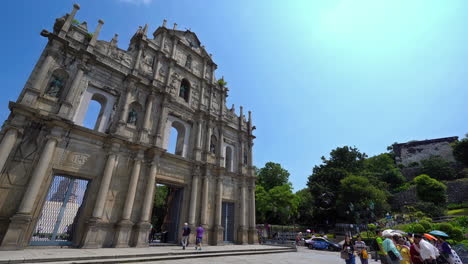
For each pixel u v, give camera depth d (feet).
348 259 42.47
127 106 81.61
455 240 96.07
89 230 63.00
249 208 115.34
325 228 220.84
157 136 86.33
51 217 61.16
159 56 97.76
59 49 71.05
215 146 111.55
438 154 303.07
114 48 85.30
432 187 201.46
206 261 56.95
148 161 82.33
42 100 65.10
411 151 328.49
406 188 246.06
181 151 98.17
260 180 235.81
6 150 55.52
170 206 98.37
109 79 81.15
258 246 97.45
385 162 326.85
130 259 51.29
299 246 135.44
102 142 73.10
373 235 126.62
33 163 59.77
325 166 264.52
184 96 107.34
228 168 116.67
